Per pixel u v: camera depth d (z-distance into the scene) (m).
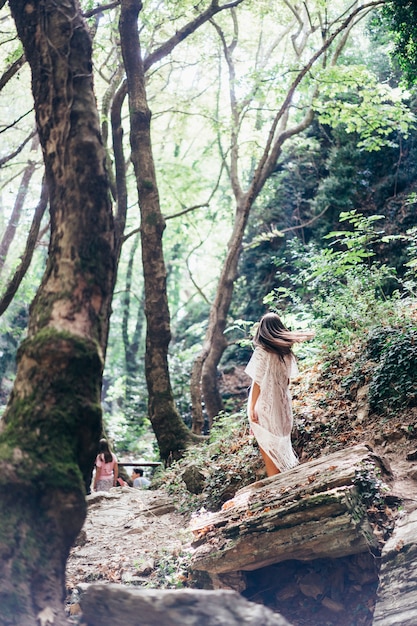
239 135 21.38
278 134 16.73
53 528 3.83
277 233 16.75
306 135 20.77
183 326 26.38
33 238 11.90
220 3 16.55
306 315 11.40
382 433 6.93
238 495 6.20
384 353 8.02
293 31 20.50
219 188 25.27
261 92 16.06
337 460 5.89
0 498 3.80
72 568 6.67
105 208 4.53
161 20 14.13
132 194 22.38
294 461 6.75
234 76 16.91
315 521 5.14
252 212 21.44
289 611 5.32
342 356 9.07
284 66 15.14
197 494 8.12
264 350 6.82
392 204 17.11
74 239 4.39
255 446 8.05
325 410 7.97
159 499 8.58
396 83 18.80
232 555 5.39
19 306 25.45
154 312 11.63
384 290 14.95
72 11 4.77
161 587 5.90
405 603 4.41
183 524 7.64
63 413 4.00
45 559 3.78
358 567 5.17
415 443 6.60
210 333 14.64
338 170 18.45
